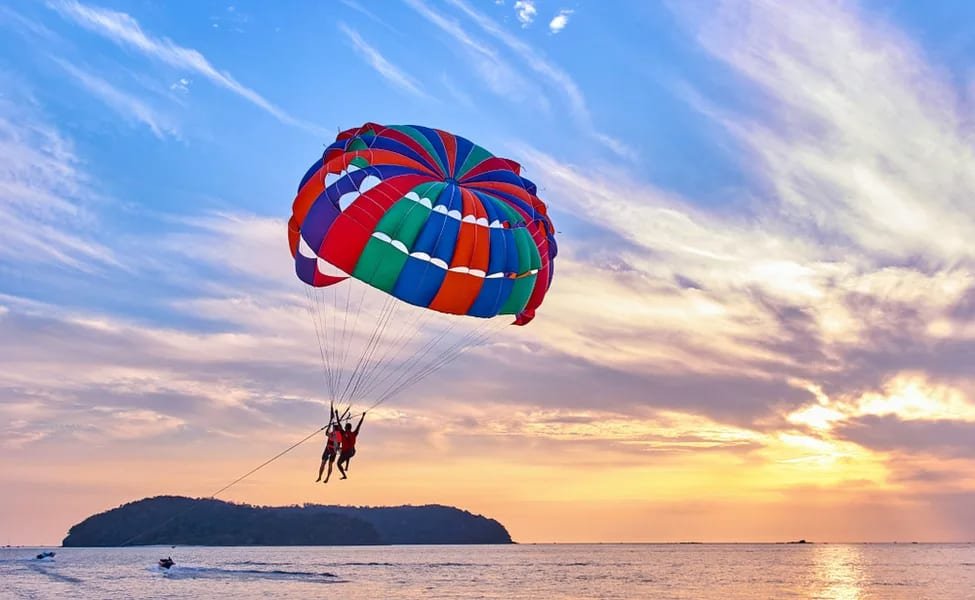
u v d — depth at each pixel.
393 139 25.41
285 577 95.00
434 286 24.38
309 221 24.58
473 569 125.56
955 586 86.12
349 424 22.52
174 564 135.12
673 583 91.94
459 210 23.95
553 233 26.42
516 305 25.22
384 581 89.88
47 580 86.88
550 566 142.75
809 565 147.50
